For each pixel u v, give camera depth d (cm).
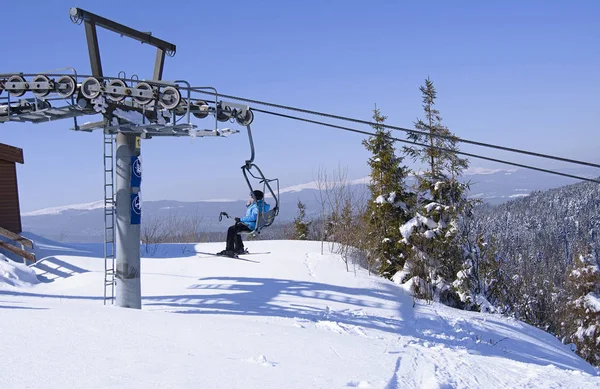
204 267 1672
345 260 1906
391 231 2242
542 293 4591
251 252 1994
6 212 1900
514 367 783
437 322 1349
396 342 915
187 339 645
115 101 1070
